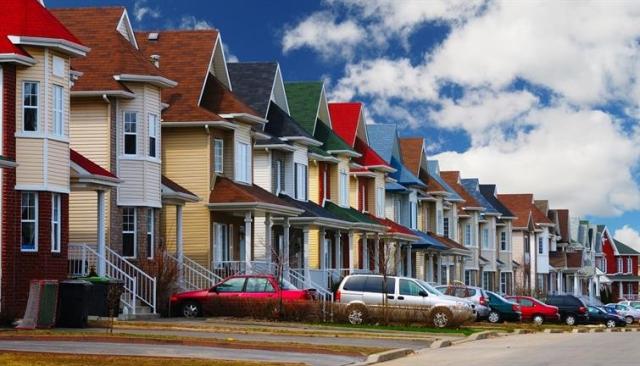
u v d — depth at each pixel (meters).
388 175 75.56
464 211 94.19
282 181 57.66
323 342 33.12
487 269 100.69
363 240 68.62
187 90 49.66
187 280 47.81
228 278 43.53
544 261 116.56
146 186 43.44
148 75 43.16
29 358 24.12
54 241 36.84
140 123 43.38
